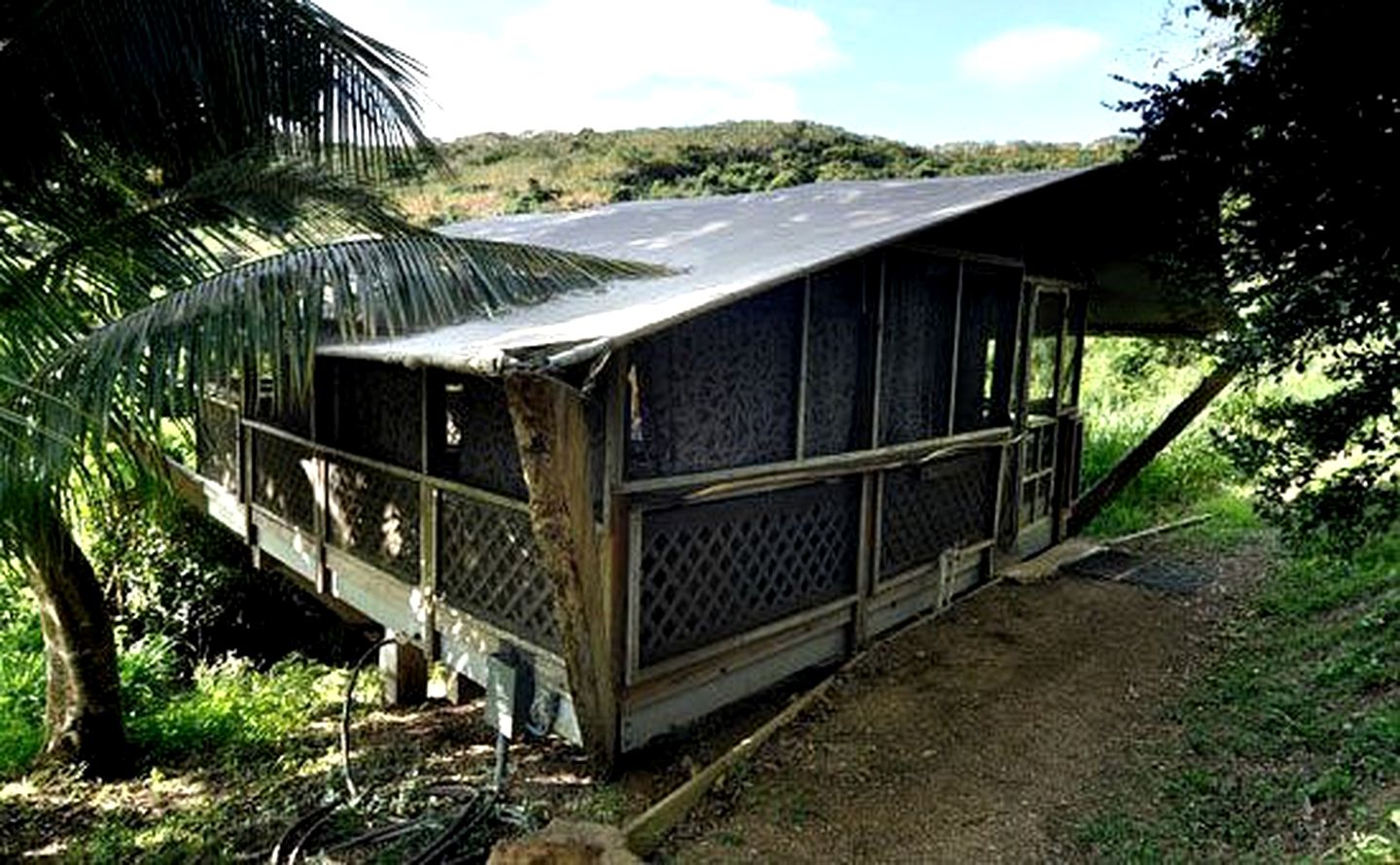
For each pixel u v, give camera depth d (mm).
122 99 4277
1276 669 5102
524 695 4594
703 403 4602
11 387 3361
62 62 4117
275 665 8586
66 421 3199
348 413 6156
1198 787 3939
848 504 5668
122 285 4316
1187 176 4273
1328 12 3615
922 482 6324
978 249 6391
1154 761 4250
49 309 4168
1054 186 5594
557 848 3398
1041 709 4926
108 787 5852
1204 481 10570
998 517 7211
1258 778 3908
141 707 6984
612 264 4523
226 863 4645
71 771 6012
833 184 8367
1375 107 3607
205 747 6410
